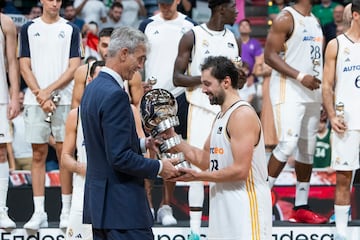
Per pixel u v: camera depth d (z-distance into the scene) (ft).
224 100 31.27
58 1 42.11
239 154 30.37
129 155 28.37
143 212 29.35
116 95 28.40
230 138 30.96
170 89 43.80
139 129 36.04
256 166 31.32
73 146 36.19
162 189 47.39
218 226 31.78
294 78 41.27
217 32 41.73
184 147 32.68
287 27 41.65
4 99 40.93
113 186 29.07
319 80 40.93
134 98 41.83
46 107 41.01
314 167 53.47
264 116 52.19
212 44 41.39
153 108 31.50
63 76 41.63
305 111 42.42
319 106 42.75
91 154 29.37
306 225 41.50
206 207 47.34
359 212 47.06
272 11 70.85
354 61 40.37
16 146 54.19
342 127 40.11
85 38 59.72
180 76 40.98
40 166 41.91
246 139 30.42
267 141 51.60
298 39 41.93
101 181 29.14
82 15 66.33
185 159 32.58
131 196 29.12
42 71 42.09
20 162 54.29
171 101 31.91
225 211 31.55
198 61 41.24
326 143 53.36
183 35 41.73
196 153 32.63
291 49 42.06
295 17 41.88
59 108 41.98
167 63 43.88
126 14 66.85
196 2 69.67
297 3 42.29
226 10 41.45
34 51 42.06
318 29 42.78
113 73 29.19
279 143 42.09
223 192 31.60
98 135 28.94
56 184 51.19
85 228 36.14
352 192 47.19
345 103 40.55
